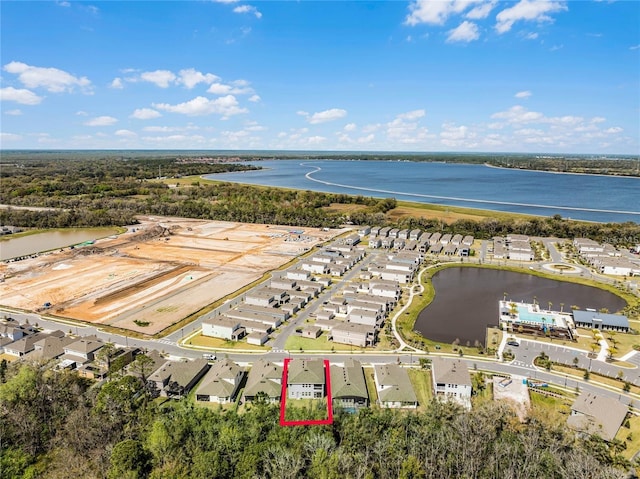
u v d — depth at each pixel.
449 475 71.12
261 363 110.81
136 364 103.50
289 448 75.38
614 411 89.75
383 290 167.62
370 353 122.00
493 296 170.12
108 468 73.62
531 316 145.50
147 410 88.94
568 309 155.62
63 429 83.44
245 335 133.88
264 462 72.75
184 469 70.50
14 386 88.00
